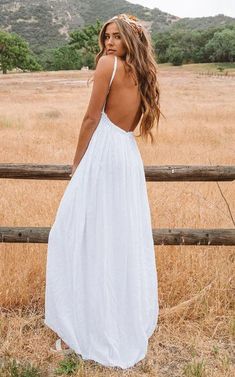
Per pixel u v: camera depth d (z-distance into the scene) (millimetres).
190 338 3412
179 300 3838
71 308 3098
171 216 5137
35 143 12000
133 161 3035
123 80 2908
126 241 2994
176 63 133625
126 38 2887
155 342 3365
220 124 17984
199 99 34844
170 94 41250
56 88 49688
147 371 3068
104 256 2969
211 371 3039
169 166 3670
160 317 3637
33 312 3707
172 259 4203
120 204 2971
